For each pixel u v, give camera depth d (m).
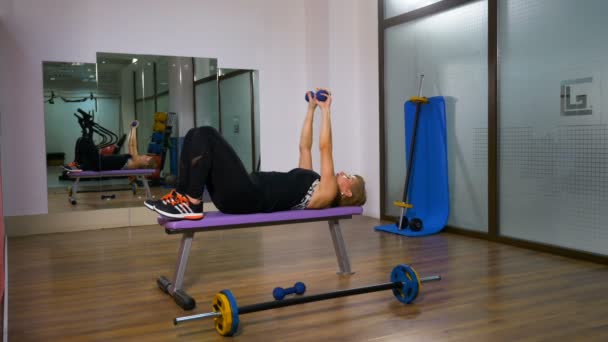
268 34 5.80
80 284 2.99
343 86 5.63
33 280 3.09
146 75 5.16
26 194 4.76
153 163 5.21
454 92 4.43
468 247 3.88
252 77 5.73
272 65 5.83
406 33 4.95
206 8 5.46
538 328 2.15
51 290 2.87
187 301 2.49
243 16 5.66
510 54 3.89
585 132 3.37
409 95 4.95
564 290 2.70
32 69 4.75
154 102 5.20
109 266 3.43
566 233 3.55
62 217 4.87
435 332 2.13
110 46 5.04
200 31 5.44
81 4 4.92
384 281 2.94
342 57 5.62
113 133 5.04
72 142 4.90
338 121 5.64
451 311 2.39
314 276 3.08
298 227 4.92
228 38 5.59
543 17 3.62
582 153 3.40
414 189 4.84
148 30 5.20
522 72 3.81
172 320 2.34
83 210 4.94
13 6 4.67
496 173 4.06
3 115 4.66
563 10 3.47
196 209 2.65
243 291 2.79
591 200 3.37
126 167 5.10
